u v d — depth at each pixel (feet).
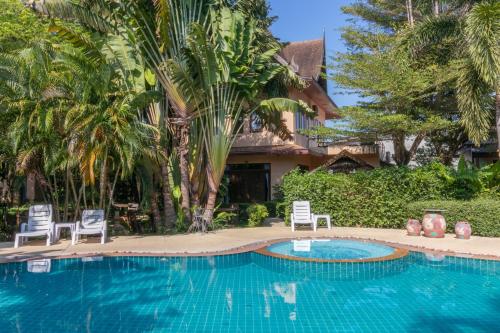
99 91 38.50
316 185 53.16
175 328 18.17
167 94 47.37
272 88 57.36
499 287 25.26
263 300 22.57
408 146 83.46
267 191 72.74
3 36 42.34
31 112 37.14
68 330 17.87
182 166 48.39
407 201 48.91
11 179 50.90
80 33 40.47
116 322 18.97
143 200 47.98
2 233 44.83
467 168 48.70
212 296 23.45
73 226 38.06
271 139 71.15
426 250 33.04
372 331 17.74
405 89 54.03
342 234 43.68
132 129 38.40
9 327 18.30
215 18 47.55
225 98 47.75
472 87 46.11
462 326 18.37
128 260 32.40
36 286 25.73
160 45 47.39
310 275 28.63
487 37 40.86
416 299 22.72
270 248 36.65
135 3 44.39
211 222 49.01
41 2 36.78
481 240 38.78
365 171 52.80
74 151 36.73
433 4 59.67
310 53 87.04
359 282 26.81
